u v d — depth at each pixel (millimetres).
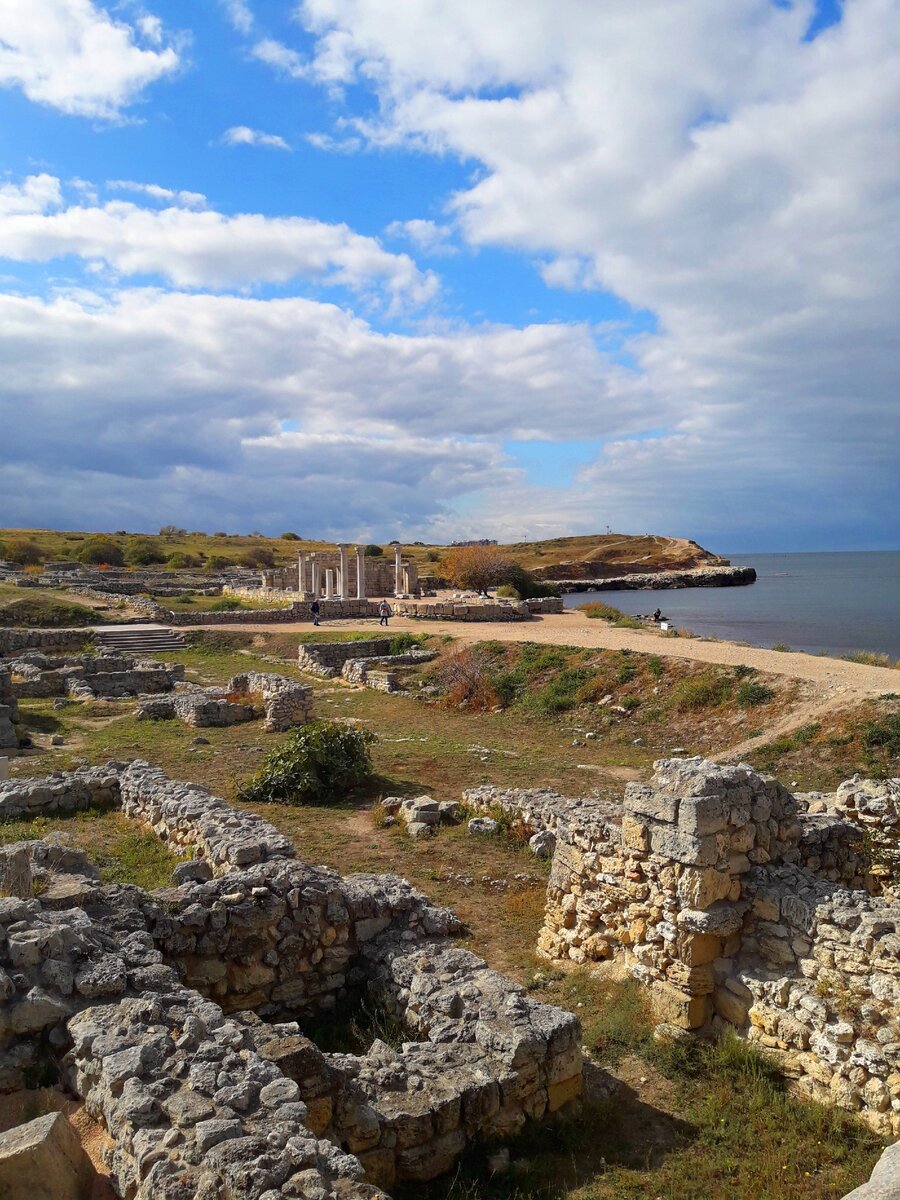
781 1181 6242
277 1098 4953
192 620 47844
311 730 18406
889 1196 3656
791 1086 7484
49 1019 5750
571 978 9398
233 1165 4273
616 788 18516
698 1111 7164
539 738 25516
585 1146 6625
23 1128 4516
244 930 8289
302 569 65812
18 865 7730
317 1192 4207
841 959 7484
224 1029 5730
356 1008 8586
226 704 25422
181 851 12492
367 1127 5902
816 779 19797
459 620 48438
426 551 128125
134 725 25047
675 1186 6188
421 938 9281
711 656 29484
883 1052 6891
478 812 15938
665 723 25375
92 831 13859
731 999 8148
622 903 9281
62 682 30719
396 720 27609
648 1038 8172
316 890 8797
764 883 8398
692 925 8172
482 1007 7352
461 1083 6414
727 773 8586
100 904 7746
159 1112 4801
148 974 6383
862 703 21984
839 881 9844
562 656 31312
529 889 12375
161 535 136375
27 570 73375
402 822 15562
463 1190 5902
